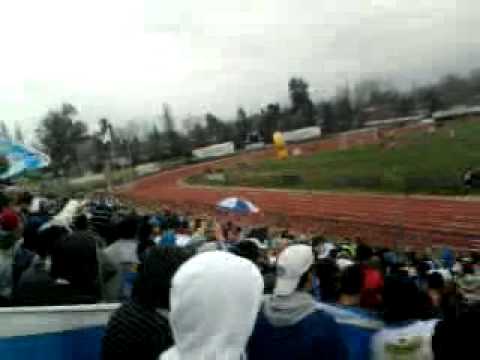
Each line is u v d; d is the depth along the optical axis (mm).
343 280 4594
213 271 1996
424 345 3707
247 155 118562
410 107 134625
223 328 1962
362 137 108062
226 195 69938
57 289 4469
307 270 3406
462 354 3197
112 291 5844
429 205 44875
